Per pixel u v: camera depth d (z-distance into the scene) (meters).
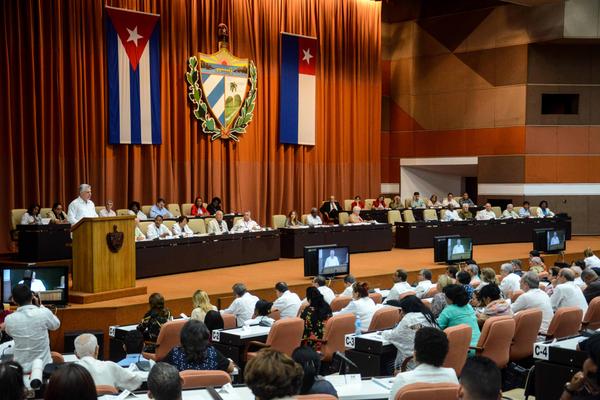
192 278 13.56
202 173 18.58
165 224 14.96
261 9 19.84
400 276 10.23
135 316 10.40
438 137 24.66
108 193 16.69
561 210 23.08
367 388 4.91
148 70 17.27
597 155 23.22
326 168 21.92
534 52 22.77
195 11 18.20
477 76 23.75
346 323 8.02
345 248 13.80
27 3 15.17
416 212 20.69
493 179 23.52
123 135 16.81
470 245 15.95
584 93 23.08
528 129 22.83
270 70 20.14
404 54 25.30
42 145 15.52
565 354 5.81
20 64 15.09
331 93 21.83
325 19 21.61
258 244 16.05
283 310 9.43
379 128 23.42
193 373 4.71
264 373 3.12
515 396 7.20
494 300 8.38
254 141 19.86
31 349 6.05
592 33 21.78
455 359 6.49
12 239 14.16
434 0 24.59
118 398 4.50
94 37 16.34
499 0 22.97
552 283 10.57
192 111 18.34
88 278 10.56
